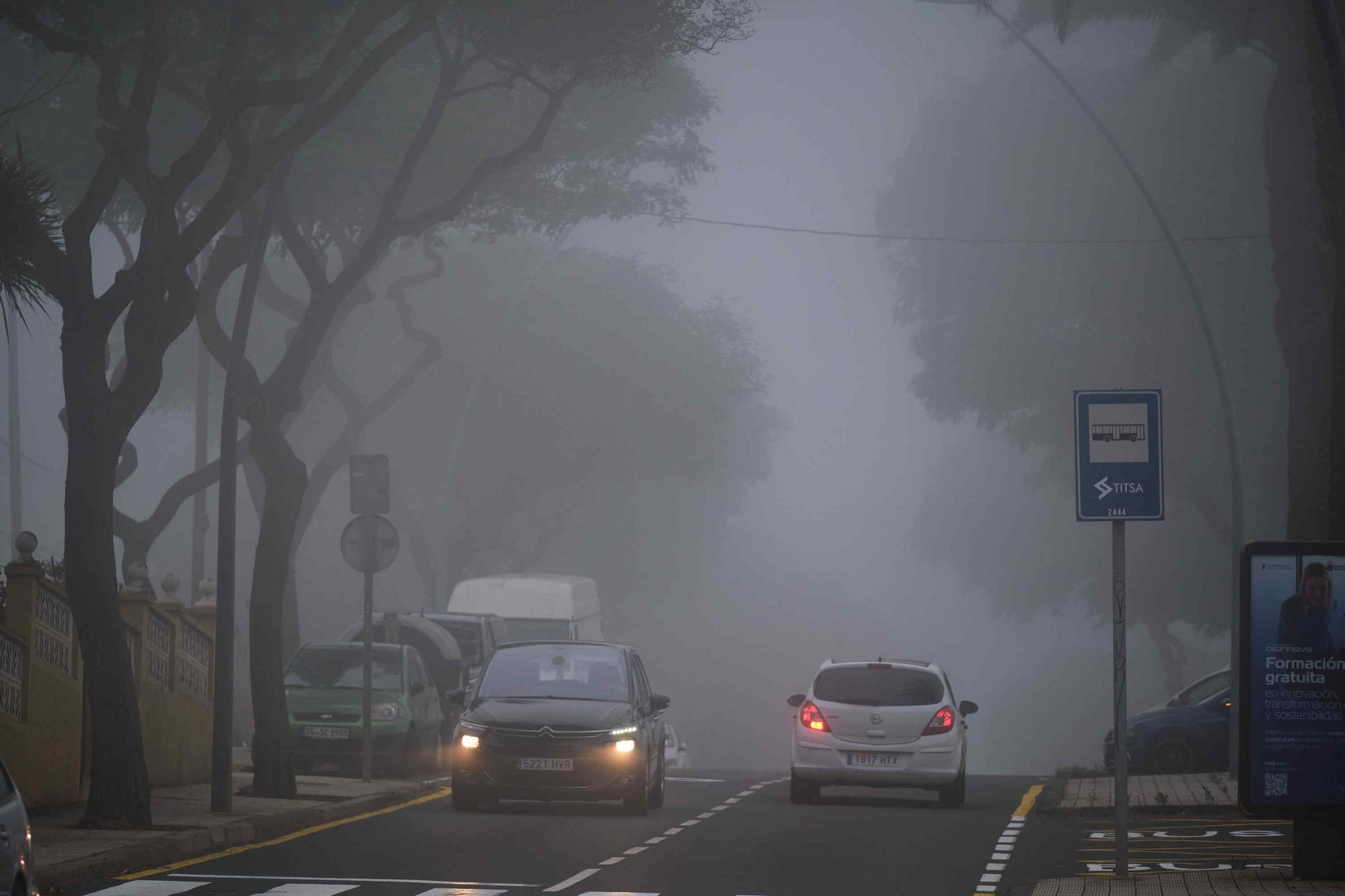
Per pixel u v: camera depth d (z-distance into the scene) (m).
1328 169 78.44
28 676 60.09
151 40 56.12
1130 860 51.38
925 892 42.94
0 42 93.56
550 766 63.44
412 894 41.31
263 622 68.06
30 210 53.22
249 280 62.25
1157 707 100.69
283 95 58.59
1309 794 40.38
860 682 72.69
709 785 87.44
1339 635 40.41
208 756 78.62
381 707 83.00
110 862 45.47
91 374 54.16
